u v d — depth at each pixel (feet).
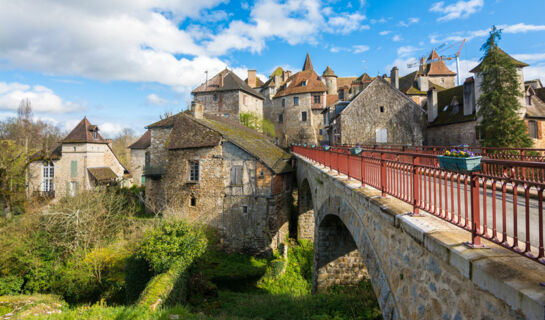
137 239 48.70
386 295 13.98
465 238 9.42
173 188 71.10
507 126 58.29
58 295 43.62
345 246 34.94
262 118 142.20
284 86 153.07
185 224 42.93
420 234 10.60
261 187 63.52
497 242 7.87
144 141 116.67
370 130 82.99
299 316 28.81
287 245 63.98
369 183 18.67
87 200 57.06
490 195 21.91
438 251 9.39
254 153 63.98
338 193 23.85
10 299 38.06
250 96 134.00
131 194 87.61
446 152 9.89
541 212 6.66
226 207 65.72
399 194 14.16
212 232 64.64
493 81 61.21
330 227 34.32
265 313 31.14
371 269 16.14
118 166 109.19
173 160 71.92
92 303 42.55
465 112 74.59
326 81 154.20
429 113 89.25
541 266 7.22
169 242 38.63
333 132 96.48
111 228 57.00
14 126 118.21
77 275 44.39
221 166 66.54
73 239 50.93
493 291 6.96
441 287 9.43
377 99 83.82
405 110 82.89
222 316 29.84
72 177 93.61
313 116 139.03
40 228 51.55
